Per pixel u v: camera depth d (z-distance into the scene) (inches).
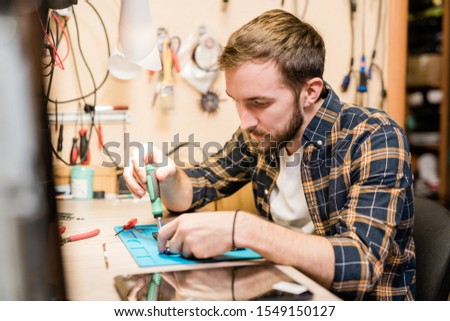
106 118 64.5
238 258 31.7
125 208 53.9
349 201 34.7
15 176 13.5
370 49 73.0
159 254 32.9
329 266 29.1
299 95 38.6
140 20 41.4
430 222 40.7
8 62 12.9
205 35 66.3
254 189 50.9
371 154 36.0
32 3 13.3
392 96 74.2
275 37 36.4
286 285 25.7
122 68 57.0
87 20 62.8
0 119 13.1
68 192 60.4
